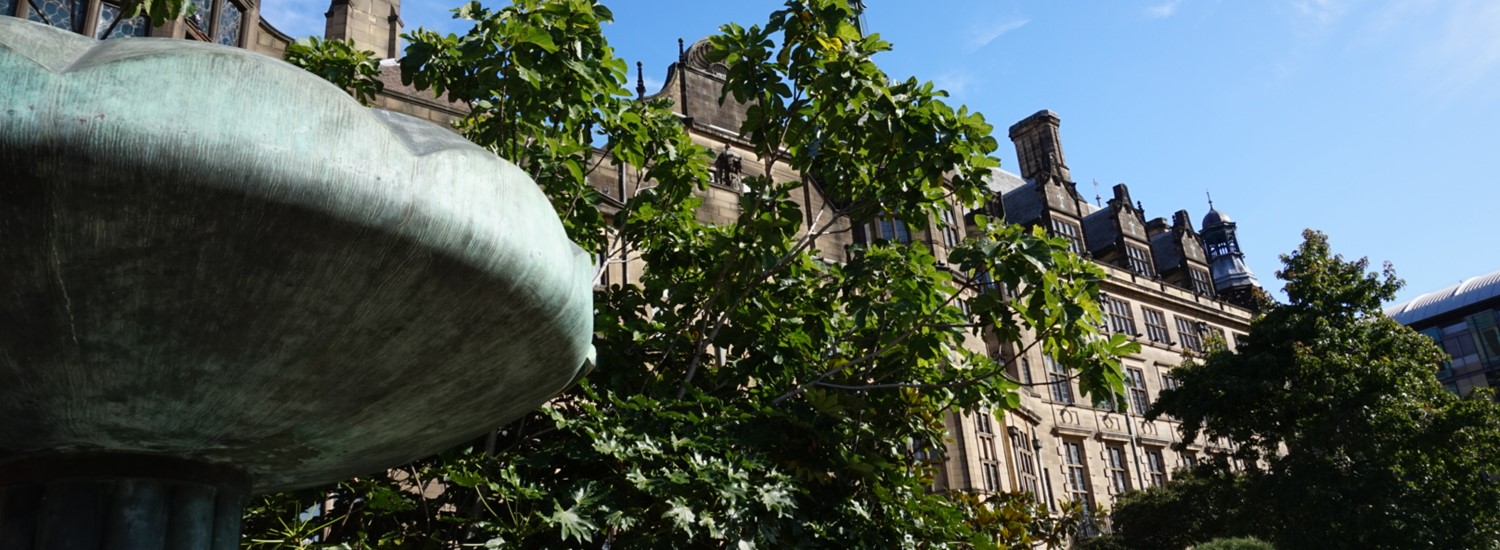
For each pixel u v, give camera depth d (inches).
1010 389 344.5
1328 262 962.7
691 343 350.9
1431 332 2325.3
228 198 86.1
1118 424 1364.4
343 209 90.7
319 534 282.0
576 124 339.6
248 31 563.8
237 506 145.3
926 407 369.1
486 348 119.9
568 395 312.3
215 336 103.2
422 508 277.7
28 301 93.6
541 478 287.9
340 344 109.7
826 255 936.3
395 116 107.0
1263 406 911.7
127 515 129.7
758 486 277.3
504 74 291.9
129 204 84.7
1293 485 850.1
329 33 695.1
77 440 126.9
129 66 83.8
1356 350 909.2
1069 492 1227.2
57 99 80.4
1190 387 965.2
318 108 91.2
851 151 340.8
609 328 316.5
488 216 102.3
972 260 291.9
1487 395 908.0
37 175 80.7
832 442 317.4
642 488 249.4
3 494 134.1
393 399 127.5
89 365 105.8
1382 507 806.5
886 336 348.8
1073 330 302.0
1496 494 826.8
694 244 358.0
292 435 132.7
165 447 131.4
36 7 449.1
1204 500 1055.0
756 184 327.9
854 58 295.3
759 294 350.3
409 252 97.4
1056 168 1647.4
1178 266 1760.6
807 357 355.9
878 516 322.0
